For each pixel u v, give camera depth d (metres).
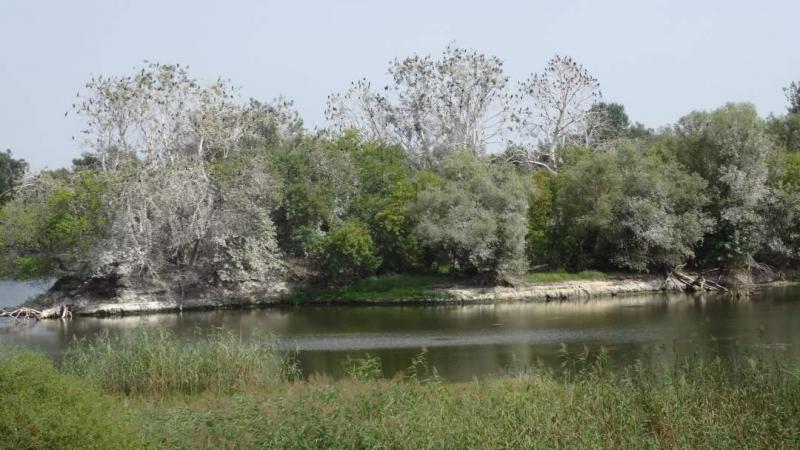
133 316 53.38
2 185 102.69
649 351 33.34
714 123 63.19
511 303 56.72
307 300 59.06
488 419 18.03
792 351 31.11
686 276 61.75
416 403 19.55
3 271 55.91
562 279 61.03
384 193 67.19
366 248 60.06
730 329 39.56
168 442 16.91
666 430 17.97
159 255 58.00
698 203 61.75
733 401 19.17
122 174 57.53
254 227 59.88
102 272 54.81
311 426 17.48
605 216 61.41
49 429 13.12
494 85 82.62
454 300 57.25
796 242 64.38
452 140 82.38
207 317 52.28
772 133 74.19
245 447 17.34
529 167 88.25
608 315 47.41
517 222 58.38
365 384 22.95
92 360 27.38
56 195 55.25
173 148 70.62
